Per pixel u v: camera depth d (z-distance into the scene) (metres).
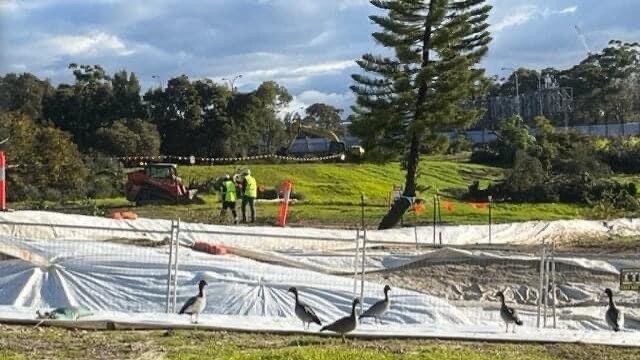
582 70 110.69
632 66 109.19
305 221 37.25
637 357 12.13
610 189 48.50
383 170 66.88
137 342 12.05
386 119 39.66
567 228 32.31
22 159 49.19
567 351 12.44
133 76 81.38
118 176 56.50
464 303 17.58
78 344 11.85
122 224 24.44
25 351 11.29
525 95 106.50
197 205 45.03
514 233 30.98
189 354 11.18
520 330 13.97
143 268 17.39
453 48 39.59
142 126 74.69
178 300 16.31
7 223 16.98
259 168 65.62
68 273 17.17
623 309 17.97
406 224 36.25
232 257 18.89
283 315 15.94
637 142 67.31
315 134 86.38
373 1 39.22
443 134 41.09
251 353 11.03
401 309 16.05
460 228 30.31
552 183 50.41
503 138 74.75
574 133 72.00
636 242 29.78
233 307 16.05
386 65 39.81
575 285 19.56
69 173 51.31
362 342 12.45
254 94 83.00
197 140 80.56
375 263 21.09
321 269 20.02
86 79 81.06
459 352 11.82
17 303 16.34
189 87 80.62
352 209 44.12
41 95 80.00
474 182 56.62
